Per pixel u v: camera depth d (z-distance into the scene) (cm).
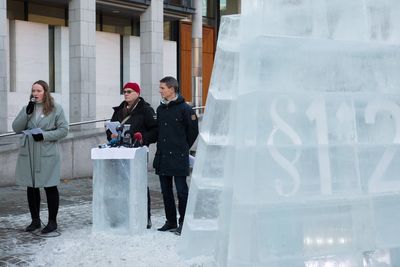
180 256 510
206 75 2231
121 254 521
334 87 423
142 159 616
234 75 461
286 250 408
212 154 502
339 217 421
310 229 414
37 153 626
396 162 439
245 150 408
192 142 627
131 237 590
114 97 1800
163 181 630
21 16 1577
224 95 489
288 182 410
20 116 639
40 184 625
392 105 439
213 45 2275
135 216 605
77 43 1483
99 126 1741
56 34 1625
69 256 522
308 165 416
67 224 691
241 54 416
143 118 651
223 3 2328
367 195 429
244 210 404
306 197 414
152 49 1703
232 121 448
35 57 1554
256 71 408
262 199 404
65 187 1041
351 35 430
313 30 421
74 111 1494
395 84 441
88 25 1491
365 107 432
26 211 793
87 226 676
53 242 584
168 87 622
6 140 1221
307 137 417
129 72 1842
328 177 420
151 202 878
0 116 1277
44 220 717
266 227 404
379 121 436
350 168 425
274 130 409
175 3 1934
